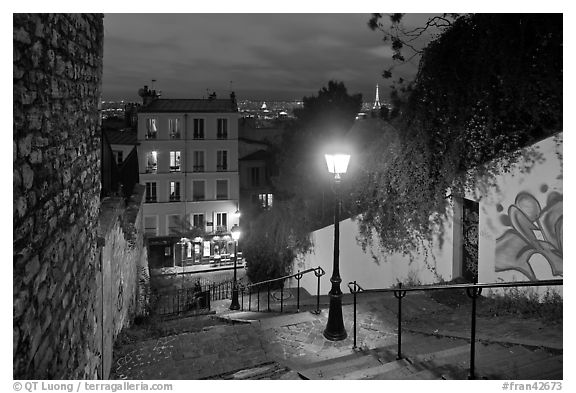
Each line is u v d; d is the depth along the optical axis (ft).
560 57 21.02
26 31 9.57
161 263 85.87
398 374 15.96
